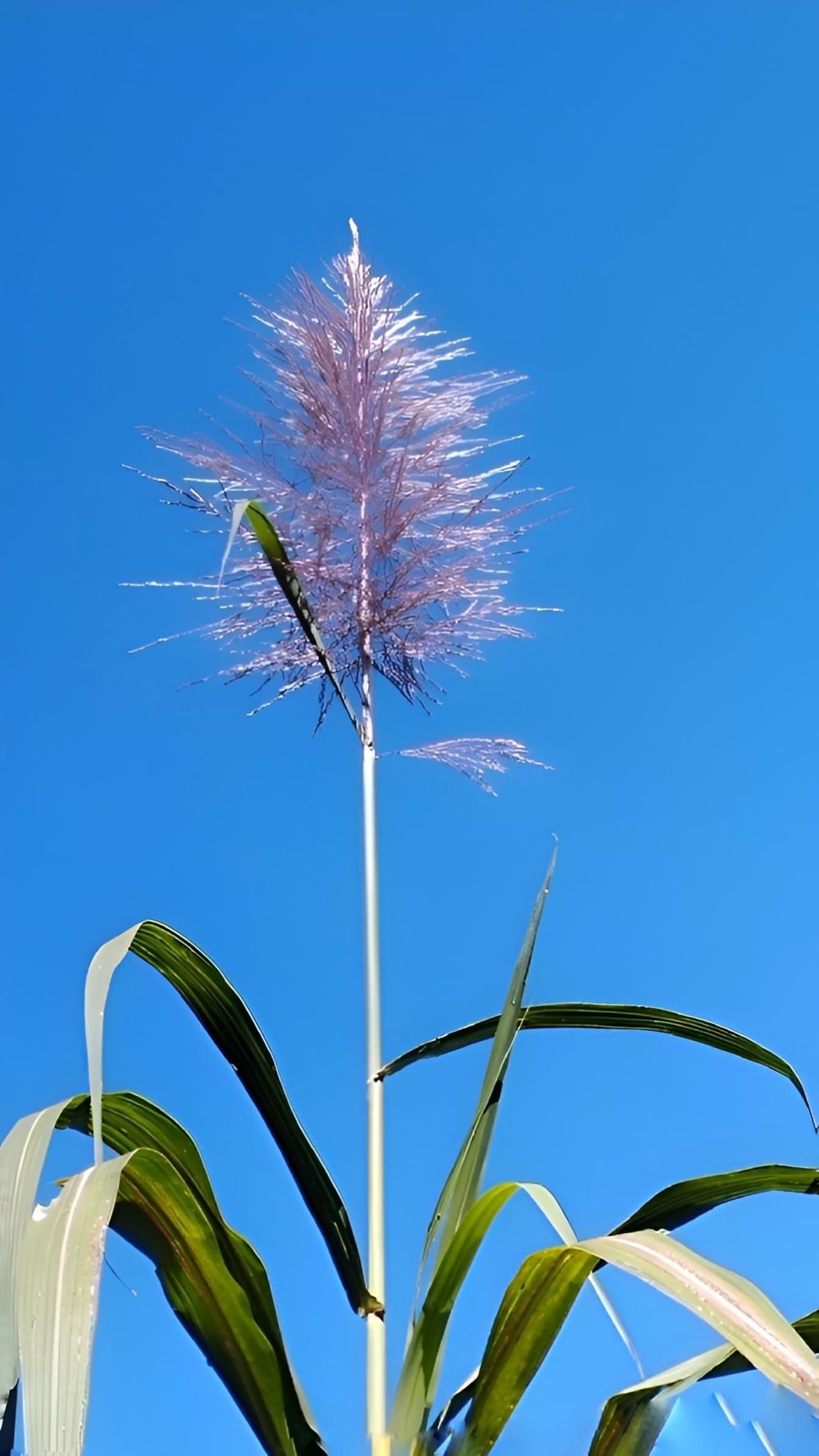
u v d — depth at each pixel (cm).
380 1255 174
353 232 223
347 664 206
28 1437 130
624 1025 188
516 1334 162
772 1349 138
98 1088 148
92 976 154
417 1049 181
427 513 211
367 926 187
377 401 214
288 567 169
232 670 207
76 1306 136
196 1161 163
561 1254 157
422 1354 165
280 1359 164
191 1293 165
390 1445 165
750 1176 175
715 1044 186
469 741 202
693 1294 144
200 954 168
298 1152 170
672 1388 164
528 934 173
